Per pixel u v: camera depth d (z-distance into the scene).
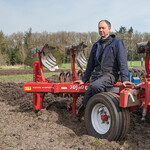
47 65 4.26
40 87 3.98
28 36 46.66
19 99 5.93
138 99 2.78
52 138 3.00
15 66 36.22
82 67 4.61
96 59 3.26
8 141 2.91
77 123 3.76
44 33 51.31
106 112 2.96
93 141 2.80
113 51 3.12
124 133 2.74
